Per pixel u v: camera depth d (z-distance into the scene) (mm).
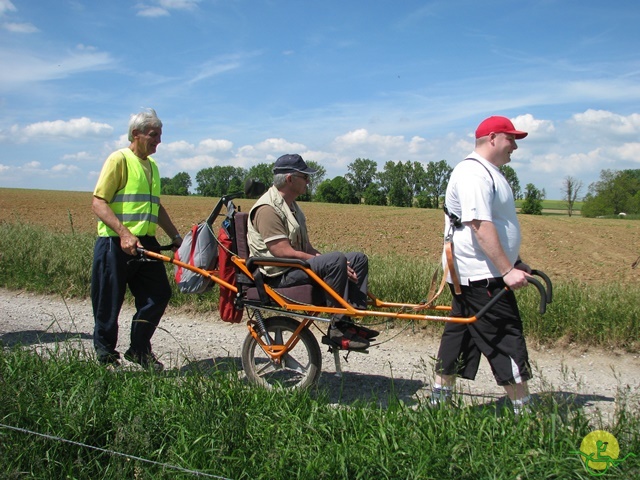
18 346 4520
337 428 3410
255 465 3059
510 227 3799
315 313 4250
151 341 6145
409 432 3264
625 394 3531
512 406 3820
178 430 3400
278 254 4223
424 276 7250
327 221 34500
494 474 2818
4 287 8688
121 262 4875
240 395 3812
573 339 5820
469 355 4055
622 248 21234
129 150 4996
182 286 4562
